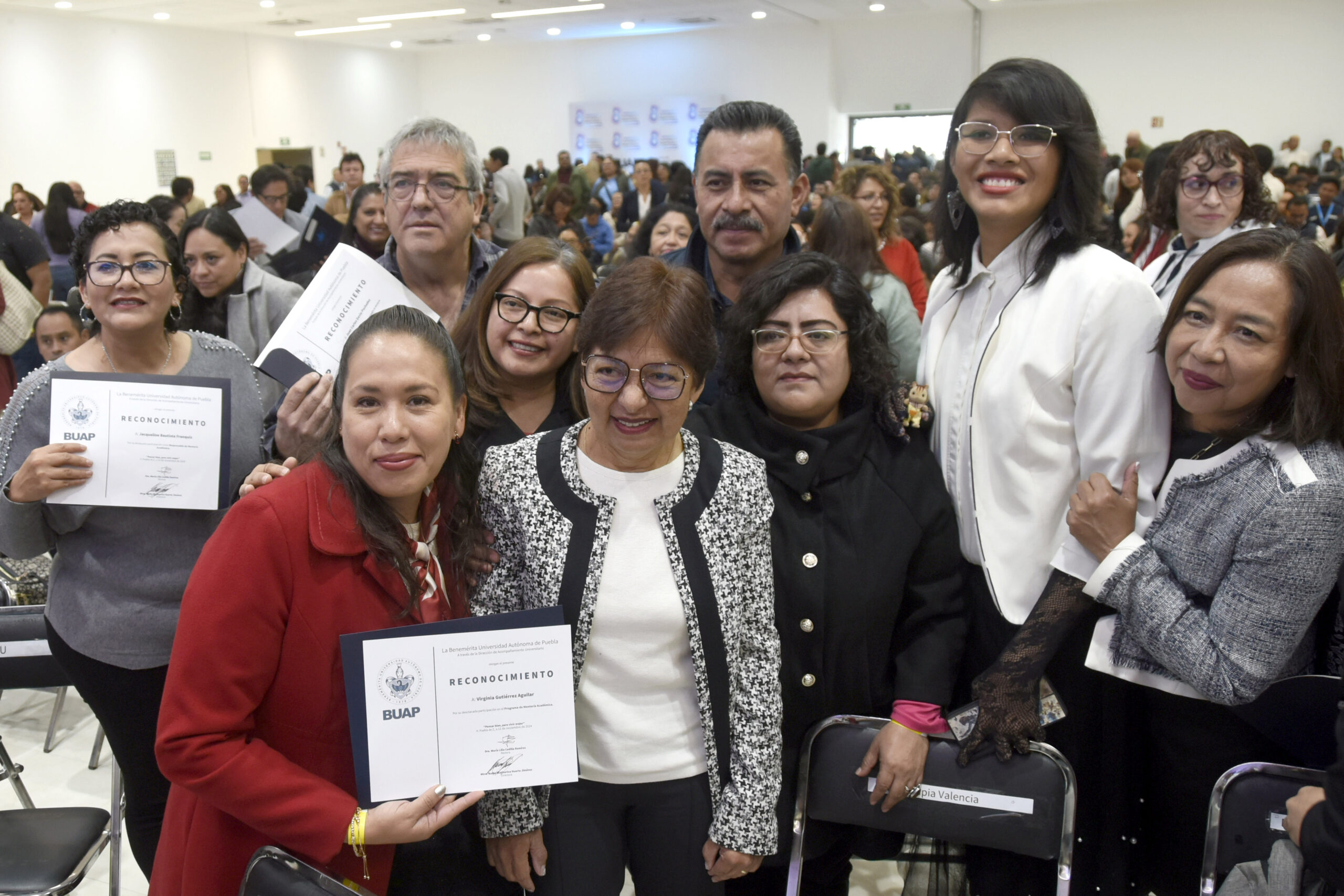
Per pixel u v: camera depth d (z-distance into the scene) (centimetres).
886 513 172
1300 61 1343
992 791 168
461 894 157
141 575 183
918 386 182
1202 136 290
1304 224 804
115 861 231
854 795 175
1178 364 154
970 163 169
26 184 1277
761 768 152
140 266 179
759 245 218
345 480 136
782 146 213
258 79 1584
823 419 179
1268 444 150
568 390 187
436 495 149
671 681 151
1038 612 165
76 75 1323
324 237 601
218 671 129
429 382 134
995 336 174
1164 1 1383
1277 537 145
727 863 151
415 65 1906
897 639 180
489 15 1431
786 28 1597
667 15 1470
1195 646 150
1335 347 144
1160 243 367
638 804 153
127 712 187
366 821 129
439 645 131
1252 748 162
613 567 147
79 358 188
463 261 232
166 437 175
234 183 1560
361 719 130
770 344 169
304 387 171
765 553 157
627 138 1766
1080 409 166
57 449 169
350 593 135
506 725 133
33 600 292
